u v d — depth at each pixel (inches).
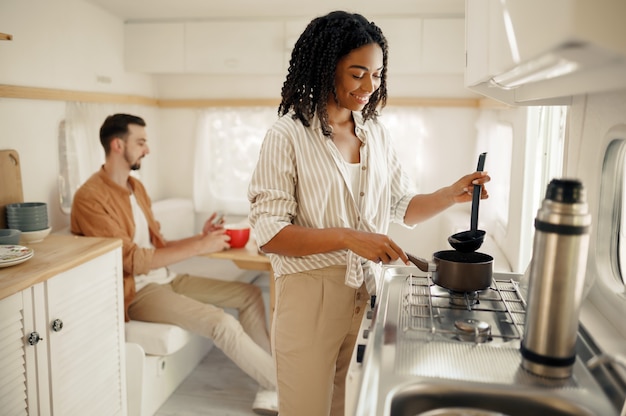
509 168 95.6
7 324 59.2
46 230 80.4
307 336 55.1
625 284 41.2
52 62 103.1
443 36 118.1
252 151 141.1
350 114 58.7
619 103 38.1
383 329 38.8
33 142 99.1
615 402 29.7
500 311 40.9
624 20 20.2
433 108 132.6
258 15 123.5
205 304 98.1
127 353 87.6
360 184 56.7
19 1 94.0
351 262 53.1
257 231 54.1
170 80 143.4
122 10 120.1
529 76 31.4
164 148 146.2
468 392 30.9
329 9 117.0
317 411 56.2
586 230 31.3
